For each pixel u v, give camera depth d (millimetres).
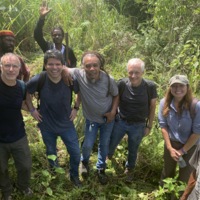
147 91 2506
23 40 4816
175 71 4242
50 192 2424
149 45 4855
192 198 1798
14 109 2111
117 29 5551
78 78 2438
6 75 1980
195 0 4699
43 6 3113
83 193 2688
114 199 2672
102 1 6086
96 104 2480
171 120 2371
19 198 2504
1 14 4789
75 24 5375
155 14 4867
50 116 2410
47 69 2215
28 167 2338
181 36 4520
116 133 2721
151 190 2848
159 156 3033
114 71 4266
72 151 2561
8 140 2176
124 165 3090
